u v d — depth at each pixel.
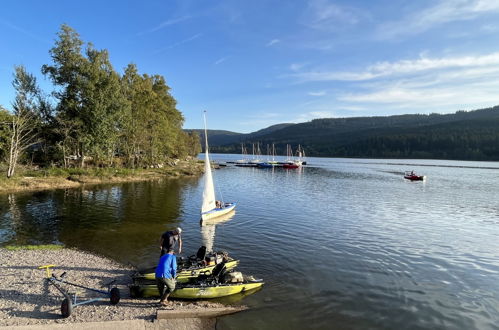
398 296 14.06
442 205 40.19
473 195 50.06
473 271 17.36
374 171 107.38
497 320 12.20
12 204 33.19
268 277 15.66
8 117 50.78
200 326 11.07
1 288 12.85
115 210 31.94
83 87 56.56
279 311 12.34
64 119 56.12
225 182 64.75
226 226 26.38
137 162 75.44
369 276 16.23
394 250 20.77
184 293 12.92
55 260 16.83
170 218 28.95
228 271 14.43
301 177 79.69
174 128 96.06
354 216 31.58
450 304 13.42
